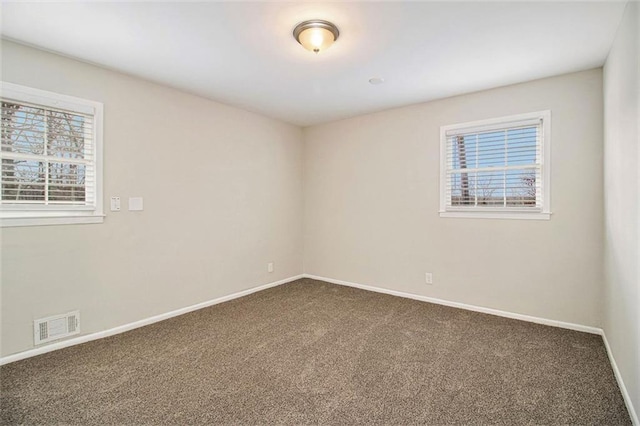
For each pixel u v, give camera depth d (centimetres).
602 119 288
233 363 240
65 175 269
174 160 341
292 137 492
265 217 448
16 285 242
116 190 296
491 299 348
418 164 395
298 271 505
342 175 466
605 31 226
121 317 300
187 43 245
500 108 337
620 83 216
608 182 259
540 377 220
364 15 209
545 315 318
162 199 331
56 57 260
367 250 443
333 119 462
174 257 342
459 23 218
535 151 324
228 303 385
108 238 291
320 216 492
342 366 236
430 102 383
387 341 279
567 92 303
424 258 393
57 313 262
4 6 196
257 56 266
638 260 174
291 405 190
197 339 283
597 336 287
